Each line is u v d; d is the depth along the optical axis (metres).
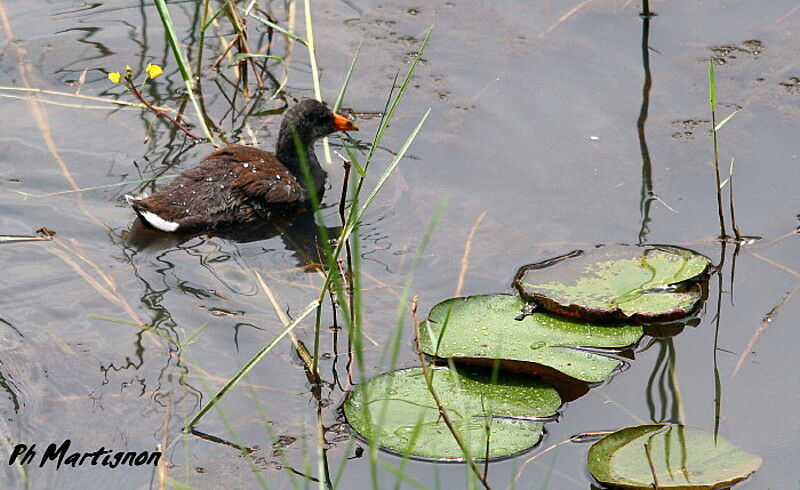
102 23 16.09
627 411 9.81
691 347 10.59
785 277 11.41
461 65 14.96
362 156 13.61
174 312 11.01
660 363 10.39
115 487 8.91
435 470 9.13
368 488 9.03
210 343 10.59
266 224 12.74
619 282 11.04
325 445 9.42
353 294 11.20
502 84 14.57
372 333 10.73
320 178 13.62
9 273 11.47
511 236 12.07
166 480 9.01
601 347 10.33
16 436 9.41
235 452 9.34
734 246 11.82
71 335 10.64
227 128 14.16
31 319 10.84
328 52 15.40
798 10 15.57
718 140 13.40
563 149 13.42
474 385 9.94
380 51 15.30
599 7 15.92
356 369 10.28
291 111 13.28
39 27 15.91
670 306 10.68
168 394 9.95
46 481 8.95
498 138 13.66
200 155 13.61
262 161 13.05
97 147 13.64
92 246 11.99
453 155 13.45
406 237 12.20
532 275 11.21
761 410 9.81
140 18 16.25
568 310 10.67
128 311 11.00
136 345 10.54
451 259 11.77
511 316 10.70
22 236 12.05
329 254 9.24
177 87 14.90
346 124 13.55
